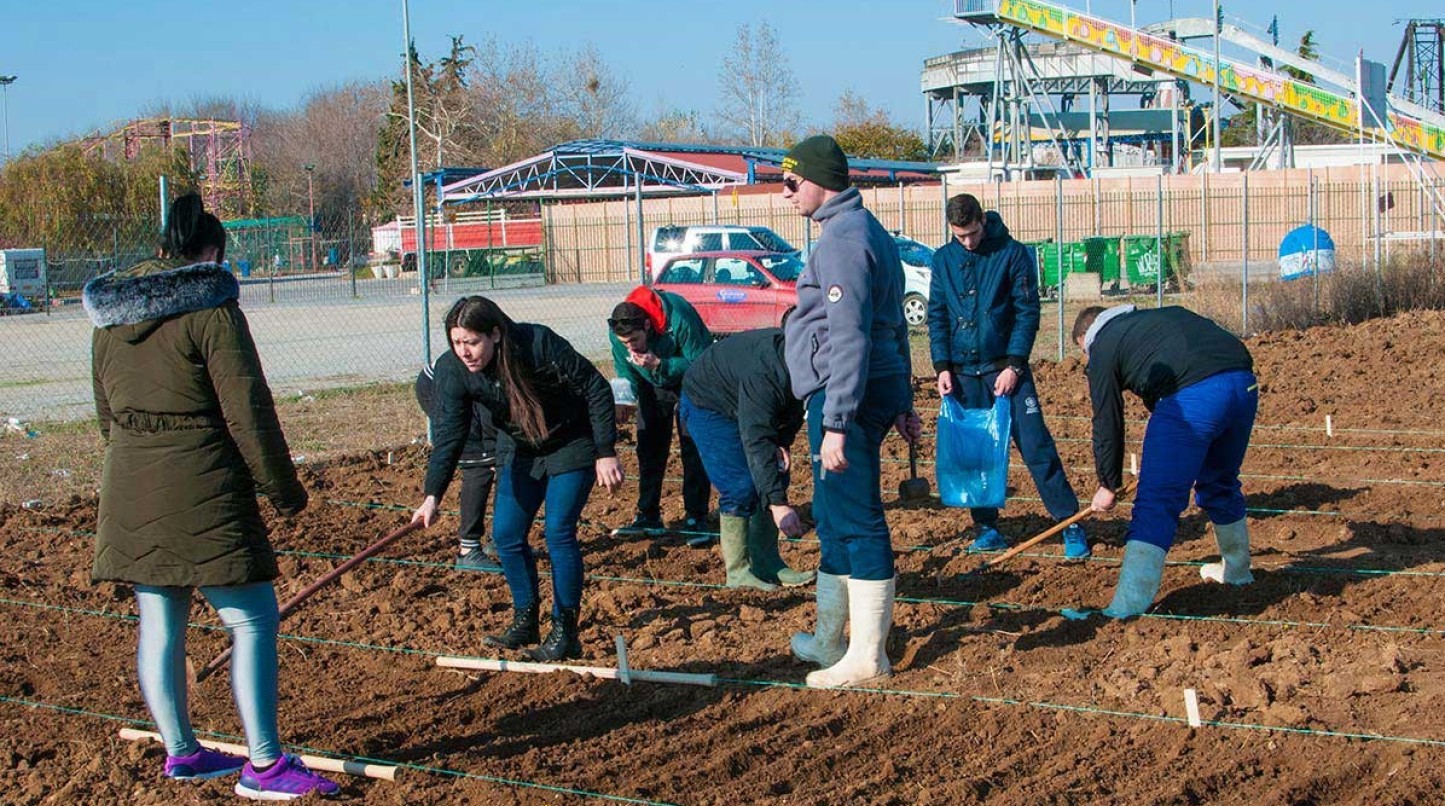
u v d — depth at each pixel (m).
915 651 5.57
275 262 37.31
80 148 34.47
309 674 5.68
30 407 14.36
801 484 9.41
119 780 4.57
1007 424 6.95
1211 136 58.59
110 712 5.30
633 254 34.59
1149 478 5.86
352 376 16.31
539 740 4.87
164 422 4.11
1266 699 4.91
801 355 5.10
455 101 61.16
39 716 5.25
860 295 4.79
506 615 6.45
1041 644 5.70
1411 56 55.69
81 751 4.88
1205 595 6.23
